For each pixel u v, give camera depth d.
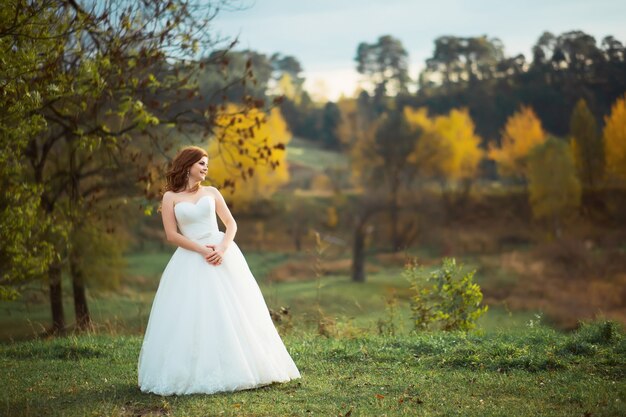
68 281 23.17
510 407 5.29
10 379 6.58
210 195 6.44
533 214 66.31
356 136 67.62
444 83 128.12
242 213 62.66
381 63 139.62
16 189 9.84
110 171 16.06
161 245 50.19
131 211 20.83
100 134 12.34
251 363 5.99
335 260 54.06
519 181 78.44
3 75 8.27
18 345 8.82
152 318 6.09
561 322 29.94
